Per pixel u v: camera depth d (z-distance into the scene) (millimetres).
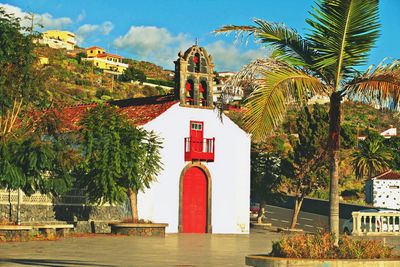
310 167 44719
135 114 41562
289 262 16062
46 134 34781
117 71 142250
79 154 32656
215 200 41312
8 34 31859
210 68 41656
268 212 61094
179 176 40000
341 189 68125
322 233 17359
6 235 27734
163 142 39469
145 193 38469
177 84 40812
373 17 15836
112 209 37906
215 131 41562
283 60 16297
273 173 47781
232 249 26594
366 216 36156
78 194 37188
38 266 18094
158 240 31266
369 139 61406
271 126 14953
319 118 44906
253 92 14914
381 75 15633
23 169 30406
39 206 35750
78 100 63469
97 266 18375
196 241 31672
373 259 16219
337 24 15930
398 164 65875
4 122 33531
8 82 32188
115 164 33250
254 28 16172
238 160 42375
